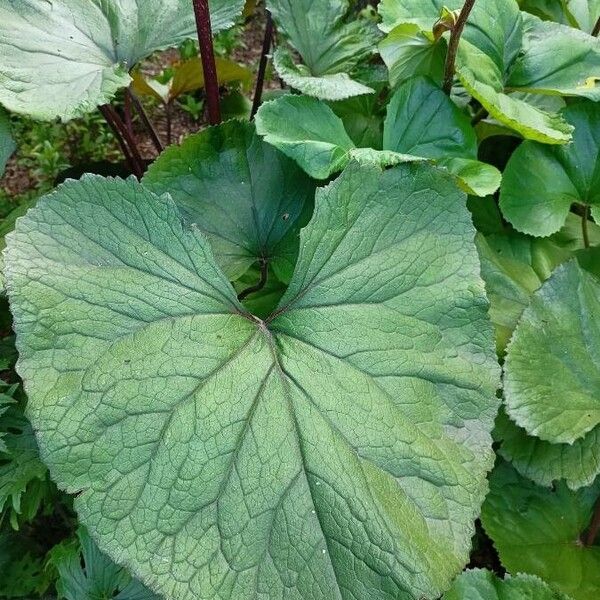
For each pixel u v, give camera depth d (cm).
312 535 32
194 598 29
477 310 38
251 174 48
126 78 46
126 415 31
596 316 47
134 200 36
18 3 46
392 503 33
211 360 34
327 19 59
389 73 57
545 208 54
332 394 35
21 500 44
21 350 31
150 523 30
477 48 52
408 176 40
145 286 35
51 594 43
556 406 44
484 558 52
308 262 38
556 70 54
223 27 54
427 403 35
